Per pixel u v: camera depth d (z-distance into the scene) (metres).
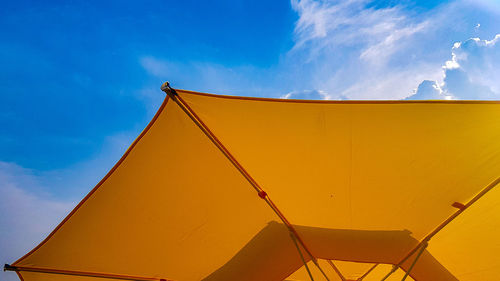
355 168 3.30
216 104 3.27
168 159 3.66
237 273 3.74
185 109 3.28
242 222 3.77
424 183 3.21
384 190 3.31
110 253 3.84
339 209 3.48
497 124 2.88
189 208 3.78
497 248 3.49
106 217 3.77
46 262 3.81
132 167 3.70
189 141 3.57
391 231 3.47
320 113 3.17
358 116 3.12
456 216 3.27
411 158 3.17
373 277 5.45
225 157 3.55
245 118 3.30
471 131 2.98
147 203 3.77
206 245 3.84
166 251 3.86
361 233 3.54
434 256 3.67
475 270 3.64
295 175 3.44
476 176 3.09
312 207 3.54
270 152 3.40
